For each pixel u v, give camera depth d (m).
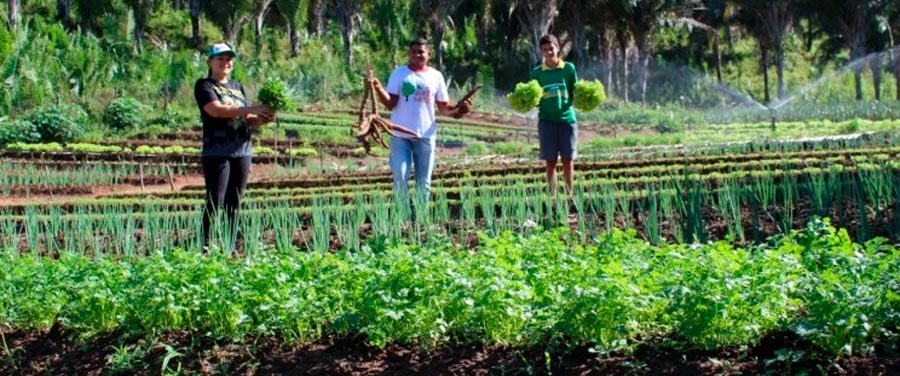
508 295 6.58
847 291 6.02
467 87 58.28
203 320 7.49
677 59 71.38
